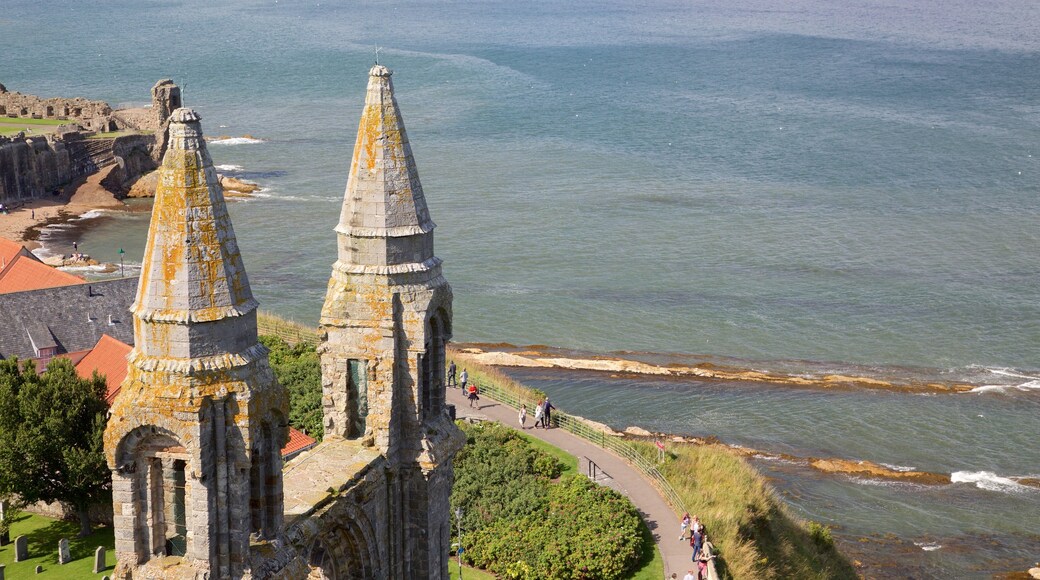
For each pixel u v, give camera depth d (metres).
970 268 165.75
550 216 194.12
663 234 183.62
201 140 33.94
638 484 76.75
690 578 63.03
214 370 33.69
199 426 33.41
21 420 74.25
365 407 45.28
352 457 43.72
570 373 124.81
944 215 197.75
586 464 79.00
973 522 97.12
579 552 65.31
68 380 75.44
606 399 118.19
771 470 104.81
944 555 91.75
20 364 93.94
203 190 33.75
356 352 44.50
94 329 101.00
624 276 160.75
